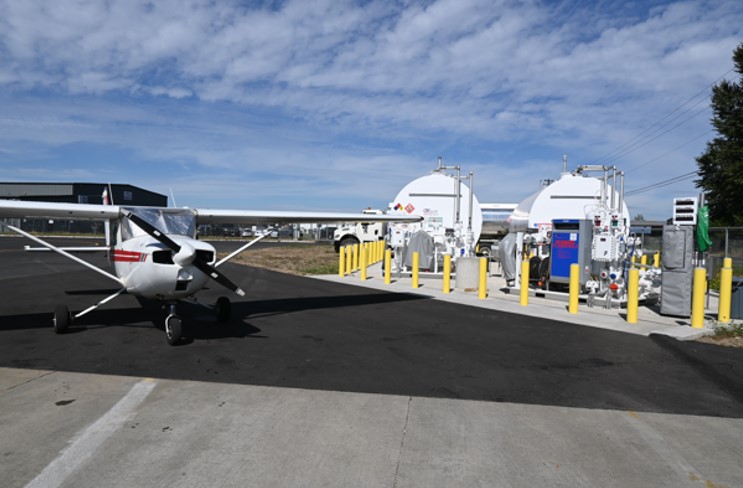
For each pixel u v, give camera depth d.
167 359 6.62
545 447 4.10
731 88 28.39
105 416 4.61
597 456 3.95
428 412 4.82
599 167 16.33
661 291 10.37
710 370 6.35
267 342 7.70
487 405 5.06
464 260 14.61
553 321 9.84
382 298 12.88
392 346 7.55
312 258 29.45
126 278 8.24
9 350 7.02
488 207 27.73
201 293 13.74
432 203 19.34
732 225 25.94
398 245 18.64
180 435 4.21
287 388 5.49
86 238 50.84
